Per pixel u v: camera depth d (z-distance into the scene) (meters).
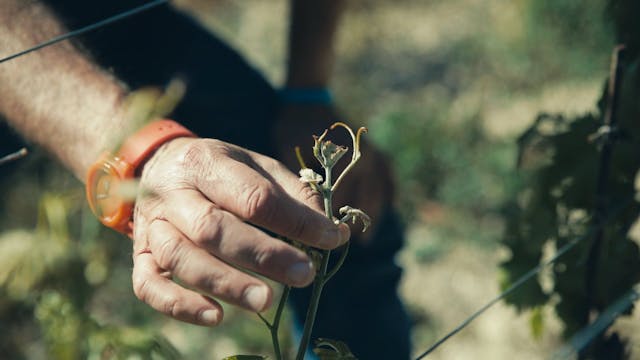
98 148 0.76
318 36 1.15
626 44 0.85
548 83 2.33
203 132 1.08
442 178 1.95
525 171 0.90
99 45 1.01
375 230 1.11
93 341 0.92
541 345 1.40
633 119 0.84
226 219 0.60
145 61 1.04
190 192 0.63
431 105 2.26
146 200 0.64
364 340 1.11
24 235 1.01
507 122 2.18
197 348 1.40
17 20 0.81
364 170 1.11
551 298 0.88
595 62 2.23
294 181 0.66
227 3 2.88
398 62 2.56
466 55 2.54
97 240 1.02
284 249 0.59
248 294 0.59
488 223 1.83
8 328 1.07
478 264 1.71
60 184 1.01
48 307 0.97
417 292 1.62
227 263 0.62
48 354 0.96
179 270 0.60
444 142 2.03
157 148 0.69
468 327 1.51
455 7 2.80
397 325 1.13
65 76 0.78
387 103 2.32
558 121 0.87
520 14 2.42
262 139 1.12
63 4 0.99
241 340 1.39
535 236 0.87
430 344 1.48
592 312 0.86
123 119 0.73
